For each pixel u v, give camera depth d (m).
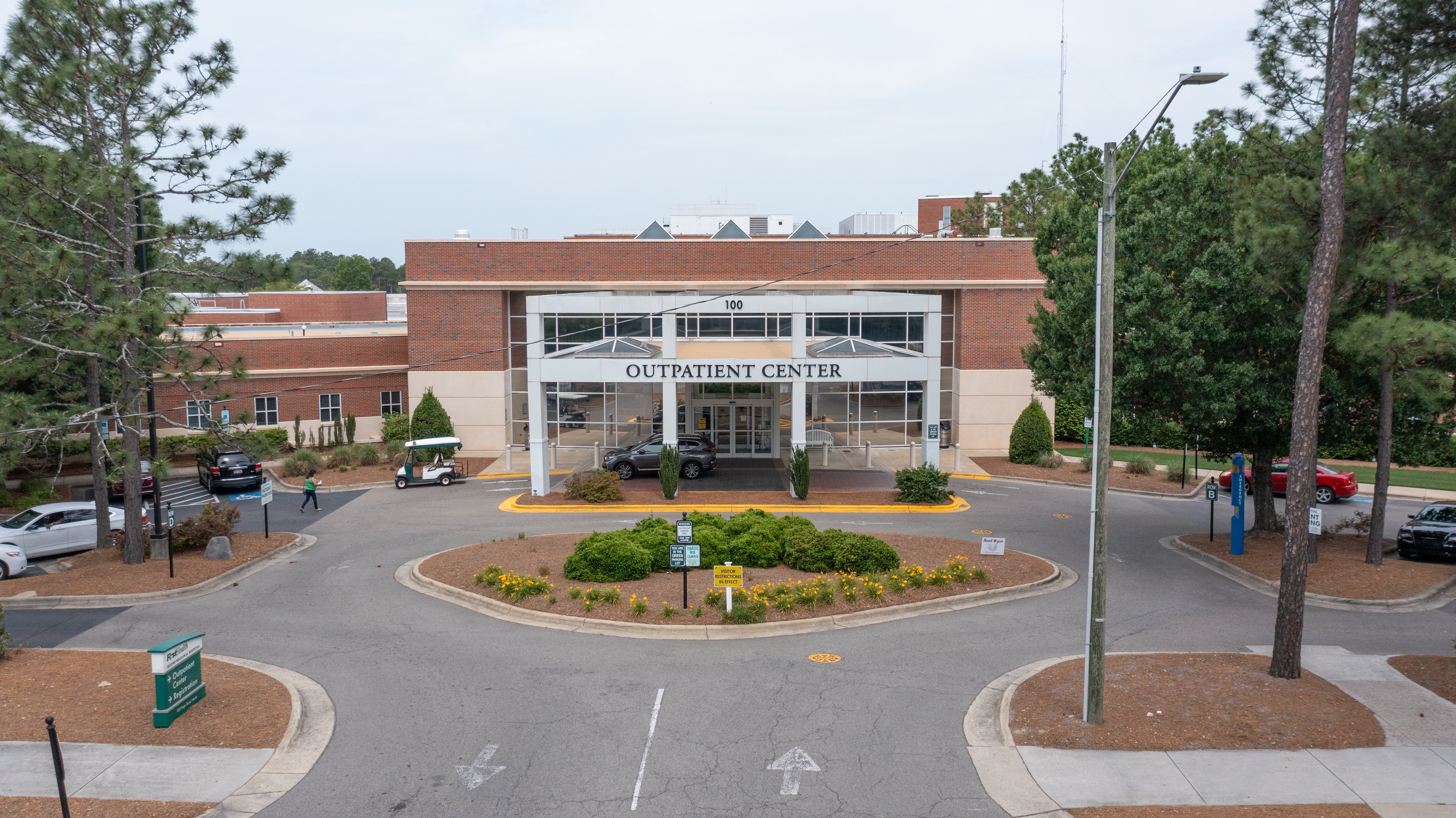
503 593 18.48
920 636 16.36
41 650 15.70
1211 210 21.89
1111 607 18.41
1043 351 28.80
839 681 14.04
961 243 41.69
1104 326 11.95
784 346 37.00
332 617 17.73
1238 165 22.53
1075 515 28.56
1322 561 21.55
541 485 30.95
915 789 10.52
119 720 12.35
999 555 20.59
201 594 19.70
